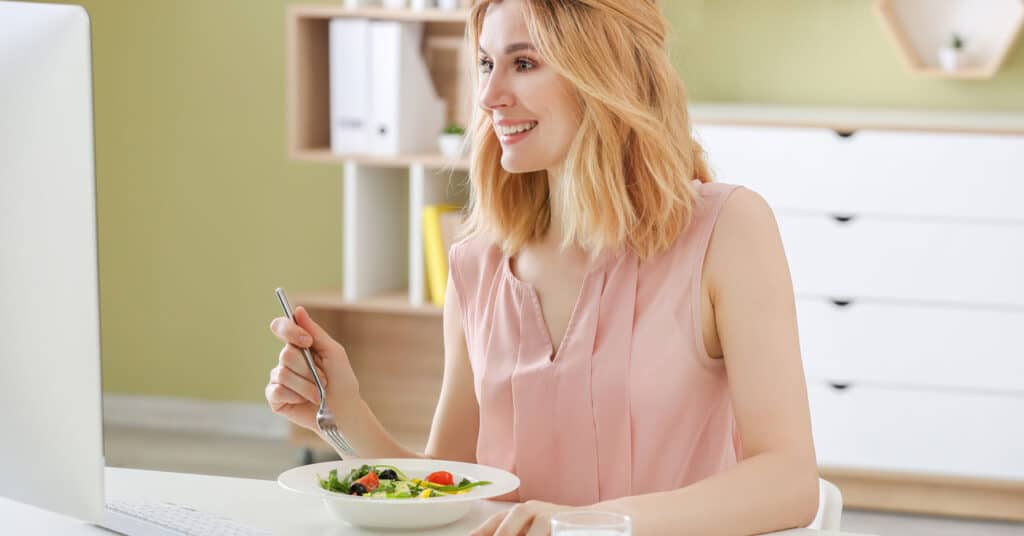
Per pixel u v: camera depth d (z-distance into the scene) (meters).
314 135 4.23
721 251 1.54
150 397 4.89
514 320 1.63
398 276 4.50
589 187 1.53
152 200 4.80
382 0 4.19
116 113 4.79
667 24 1.61
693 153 1.68
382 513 1.34
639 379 1.54
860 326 3.90
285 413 1.62
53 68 1.16
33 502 1.26
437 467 1.53
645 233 1.55
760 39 4.31
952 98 4.23
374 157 4.10
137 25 4.72
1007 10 4.13
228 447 4.55
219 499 1.47
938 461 3.89
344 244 4.65
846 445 3.94
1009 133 3.75
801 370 1.52
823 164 3.87
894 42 4.12
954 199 3.81
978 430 3.85
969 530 3.77
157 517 1.35
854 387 3.93
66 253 1.18
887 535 3.68
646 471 1.56
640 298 1.56
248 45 4.65
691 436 1.56
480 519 1.41
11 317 1.21
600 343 1.56
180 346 4.84
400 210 4.50
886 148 3.83
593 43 1.51
